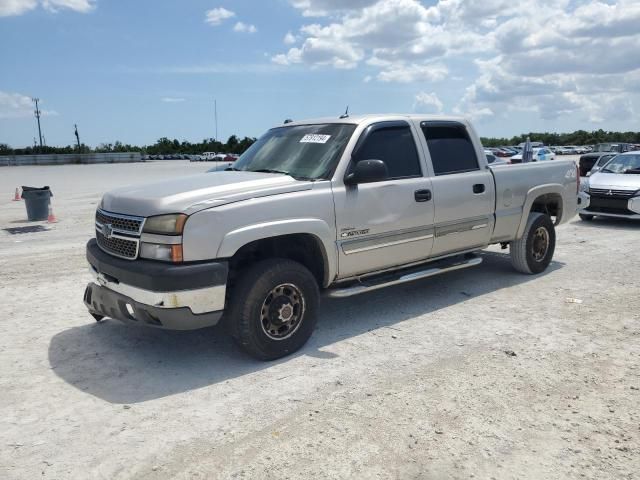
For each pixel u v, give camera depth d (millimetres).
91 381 4164
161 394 3932
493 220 6316
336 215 4758
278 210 4391
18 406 3768
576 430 3342
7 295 6594
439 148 5824
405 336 5027
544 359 4438
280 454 3127
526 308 5816
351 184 4828
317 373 4238
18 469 3031
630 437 3260
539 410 3596
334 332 5160
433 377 4125
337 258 4828
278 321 4449
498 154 47125
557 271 7449
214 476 2932
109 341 5008
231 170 5496
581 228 11297
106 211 4605
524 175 6723
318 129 5398
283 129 5844
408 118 5633
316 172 4898
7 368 4414
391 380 4090
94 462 3088
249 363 4465
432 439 3256
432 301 6125
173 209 4023
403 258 5445
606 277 7074
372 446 3189
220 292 4109
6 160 65938
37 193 13352
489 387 3939
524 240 6926
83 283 7168
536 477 2885
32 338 5094
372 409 3637
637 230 10906
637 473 2908
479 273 7375
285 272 4391
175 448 3217
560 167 7367
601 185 11516
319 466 3000
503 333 5066
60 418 3596
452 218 5785
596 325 5242
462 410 3605
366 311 5793
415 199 5371
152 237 4070
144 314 4129
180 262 4004
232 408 3697
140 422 3527
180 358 4594
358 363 4422
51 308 6055
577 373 4164
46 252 9367
